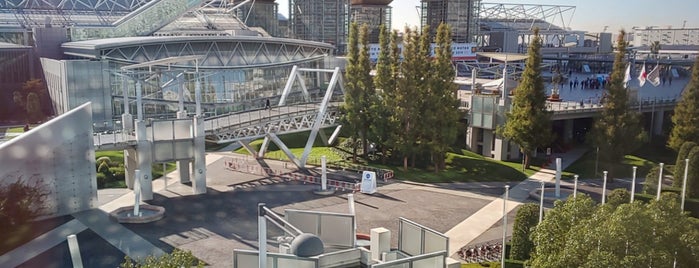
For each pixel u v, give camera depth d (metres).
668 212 32.38
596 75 174.38
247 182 69.00
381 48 77.75
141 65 72.12
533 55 73.31
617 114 72.75
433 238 32.88
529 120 74.19
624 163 80.75
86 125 45.69
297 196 63.12
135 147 61.03
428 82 73.88
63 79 89.19
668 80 161.38
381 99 79.06
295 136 94.44
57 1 138.25
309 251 28.67
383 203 61.12
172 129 61.75
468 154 85.19
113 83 92.69
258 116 75.19
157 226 52.00
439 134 74.31
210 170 75.38
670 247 30.31
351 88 79.19
